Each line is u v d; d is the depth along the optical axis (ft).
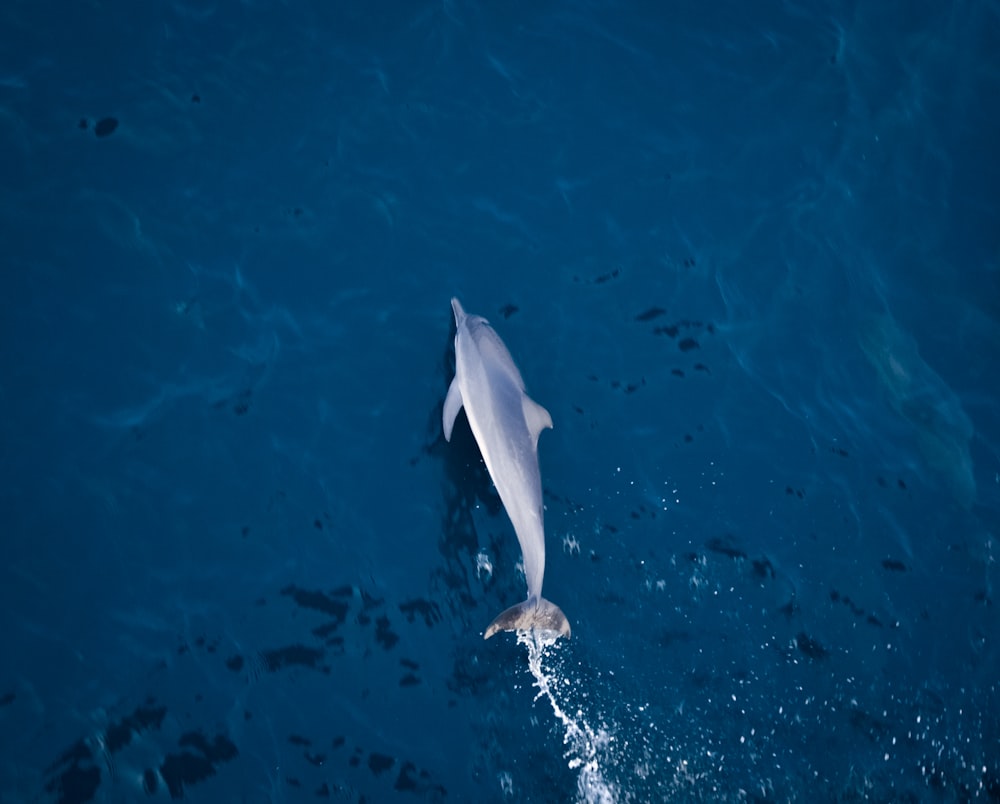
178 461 45.50
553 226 54.34
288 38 57.26
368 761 40.22
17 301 47.85
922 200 59.11
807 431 50.93
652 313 52.75
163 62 55.26
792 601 46.32
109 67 54.49
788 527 48.19
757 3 63.67
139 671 40.68
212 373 47.78
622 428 49.42
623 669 43.88
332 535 44.88
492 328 47.60
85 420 45.70
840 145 59.67
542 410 44.55
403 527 45.50
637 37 61.16
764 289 54.75
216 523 44.42
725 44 61.82
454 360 49.88
